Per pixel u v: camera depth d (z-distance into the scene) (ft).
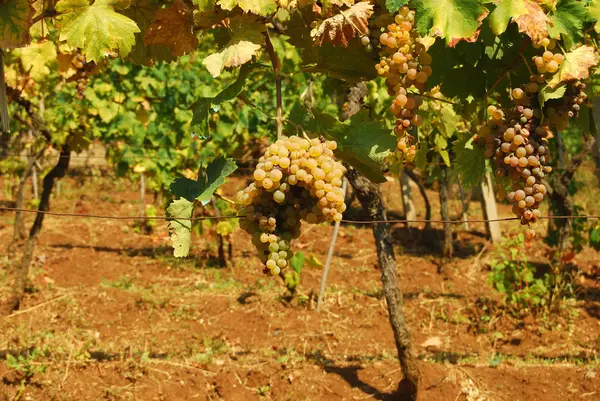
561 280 16.38
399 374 11.95
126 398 11.01
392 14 6.36
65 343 12.70
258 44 6.17
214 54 6.18
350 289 17.38
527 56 6.66
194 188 6.35
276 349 13.57
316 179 6.01
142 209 23.90
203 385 11.57
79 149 15.99
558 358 13.11
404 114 6.37
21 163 24.50
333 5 6.35
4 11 6.46
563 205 16.52
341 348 13.64
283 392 11.47
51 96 18.04
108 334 14.20
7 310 14.87
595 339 14.24
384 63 6.31
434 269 19.51
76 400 10.71
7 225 23.22
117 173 19.75
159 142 19.54
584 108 6.70
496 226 22.06
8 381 10.89
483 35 6.50
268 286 17.07
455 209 27.22
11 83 10.21
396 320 10.04
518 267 15.74
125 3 6.48
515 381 11.68
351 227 24.09
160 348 13.38
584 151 16.55
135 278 18.02
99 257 19.65
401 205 28.53
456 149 6.97
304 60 6.76
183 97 19.47
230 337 14.26
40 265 18.61
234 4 6.22
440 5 6.09
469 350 13.91
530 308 15.66
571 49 6.40
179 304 15.75
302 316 15.26
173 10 6.49
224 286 17.34
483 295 17.20
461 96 6.88
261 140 22.85
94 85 18.54
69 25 6.42
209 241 21.53
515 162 6.49
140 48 6.93
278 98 6.39
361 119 6.36
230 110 19.70
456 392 11.27
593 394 11.28
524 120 6.50
